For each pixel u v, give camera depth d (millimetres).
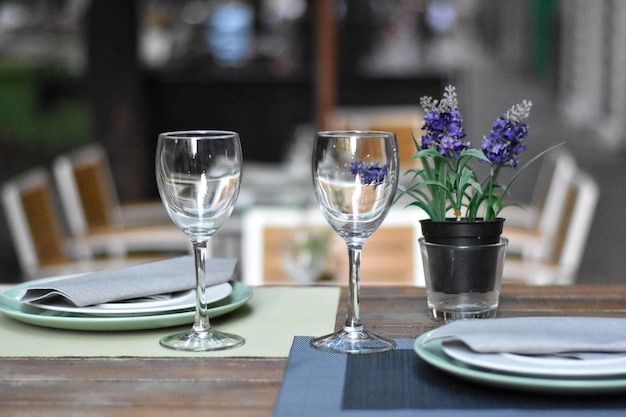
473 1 26547
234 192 1132
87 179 3584
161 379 1020
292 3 7719
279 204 3225
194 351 1117
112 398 961
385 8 13711
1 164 8281
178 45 7406
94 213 3600
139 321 1178
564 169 3156
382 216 1136
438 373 1022
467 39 24953
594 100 11078
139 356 1103
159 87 6406
